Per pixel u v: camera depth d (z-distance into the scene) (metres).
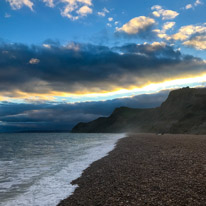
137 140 55.59
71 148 42.69
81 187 11.99
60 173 16.55
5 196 11.06
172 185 10.71
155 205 8.28
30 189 12.27
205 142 35.75
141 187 10.80
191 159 17.92
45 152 35.81
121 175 13.96
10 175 16.47
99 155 27.16
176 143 35.94
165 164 16.61
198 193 9.27
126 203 8.73
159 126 172.75
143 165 16.94
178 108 181.12
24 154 33.38
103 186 11.67
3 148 47.22
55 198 10.39
